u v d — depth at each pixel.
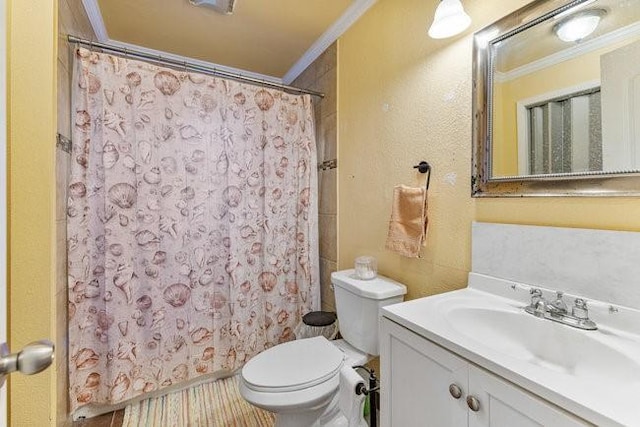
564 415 0.54
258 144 1.97
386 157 1.56
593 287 0.83
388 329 0.96
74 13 1.44
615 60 0.81
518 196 1.00
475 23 1.13
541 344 0.86
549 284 0.92
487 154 1.09
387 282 1.47
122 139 1.55
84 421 1.54
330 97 2.04
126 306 1.58
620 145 0.79
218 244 1.87
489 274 1.08
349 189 1.86
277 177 2.03
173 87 1.70
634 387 0.62
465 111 1.17
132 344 1.61
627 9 0.79
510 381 0.63
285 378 1.22
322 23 1.82
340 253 1.97
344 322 1.52
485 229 1.09
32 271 0.85
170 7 1.67
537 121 0.97
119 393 1.57
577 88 0.88
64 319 1.39
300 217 2.10
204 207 1.80
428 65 1.32
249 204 1.95
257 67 2.42
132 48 2.08
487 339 0.94
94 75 1.50
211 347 1.85
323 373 1.25
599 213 0.83
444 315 0.92
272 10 1.70
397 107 1.49
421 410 0.85
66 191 1.38
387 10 1.55
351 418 1.10
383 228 1.59
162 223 1.69
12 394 0.81
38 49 0.84
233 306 1.87
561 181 0.90
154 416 1.58
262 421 1.55
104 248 1.53
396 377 0.94
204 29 1.88
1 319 0.48
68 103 1.38
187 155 1.75
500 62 1.06
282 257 2.07
